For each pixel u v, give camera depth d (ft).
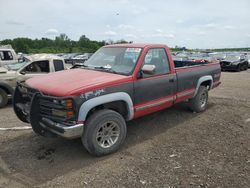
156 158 13.64
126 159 13.58
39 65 26.61
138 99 15.35
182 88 19.16
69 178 11.72
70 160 13.53
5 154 14.28
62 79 14.25
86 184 11.19
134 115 15.33
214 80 23.53
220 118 20.62
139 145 15.44
